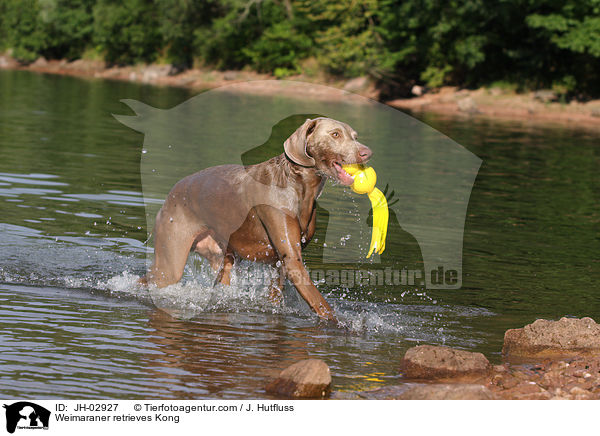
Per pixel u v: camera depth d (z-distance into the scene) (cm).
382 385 412
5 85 3269
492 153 1644
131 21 4922
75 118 2003
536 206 1055
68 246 716
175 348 458
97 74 4806
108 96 2842
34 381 393
